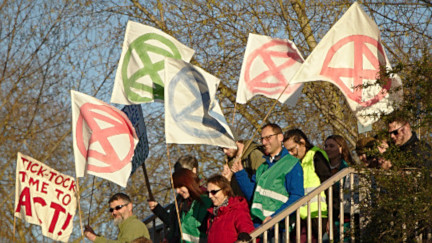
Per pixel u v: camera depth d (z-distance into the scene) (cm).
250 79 1702
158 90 1727
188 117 1536
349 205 1623
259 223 1566
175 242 1686
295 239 1584
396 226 1478
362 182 1533
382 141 1553
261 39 1719
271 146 1577
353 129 2708
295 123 2962
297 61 1736
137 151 1762
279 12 2944
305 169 1622
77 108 1673
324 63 1606
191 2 3003
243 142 1702
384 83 1554
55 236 1769
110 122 1666
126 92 1706
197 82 1535
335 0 2831
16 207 1777
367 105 1602
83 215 3319
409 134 1520
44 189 1786
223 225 1455
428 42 2558
